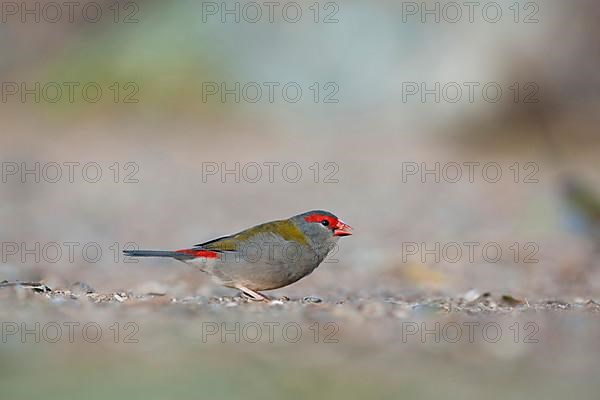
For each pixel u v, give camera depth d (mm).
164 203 19125
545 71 22125
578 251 14234
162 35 26656
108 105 26547
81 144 24438
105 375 6277
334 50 24891
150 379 6270
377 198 19391
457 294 10703
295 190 20422
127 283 11102
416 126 23750
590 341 7504
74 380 6203
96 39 27656
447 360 6883
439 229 16484
